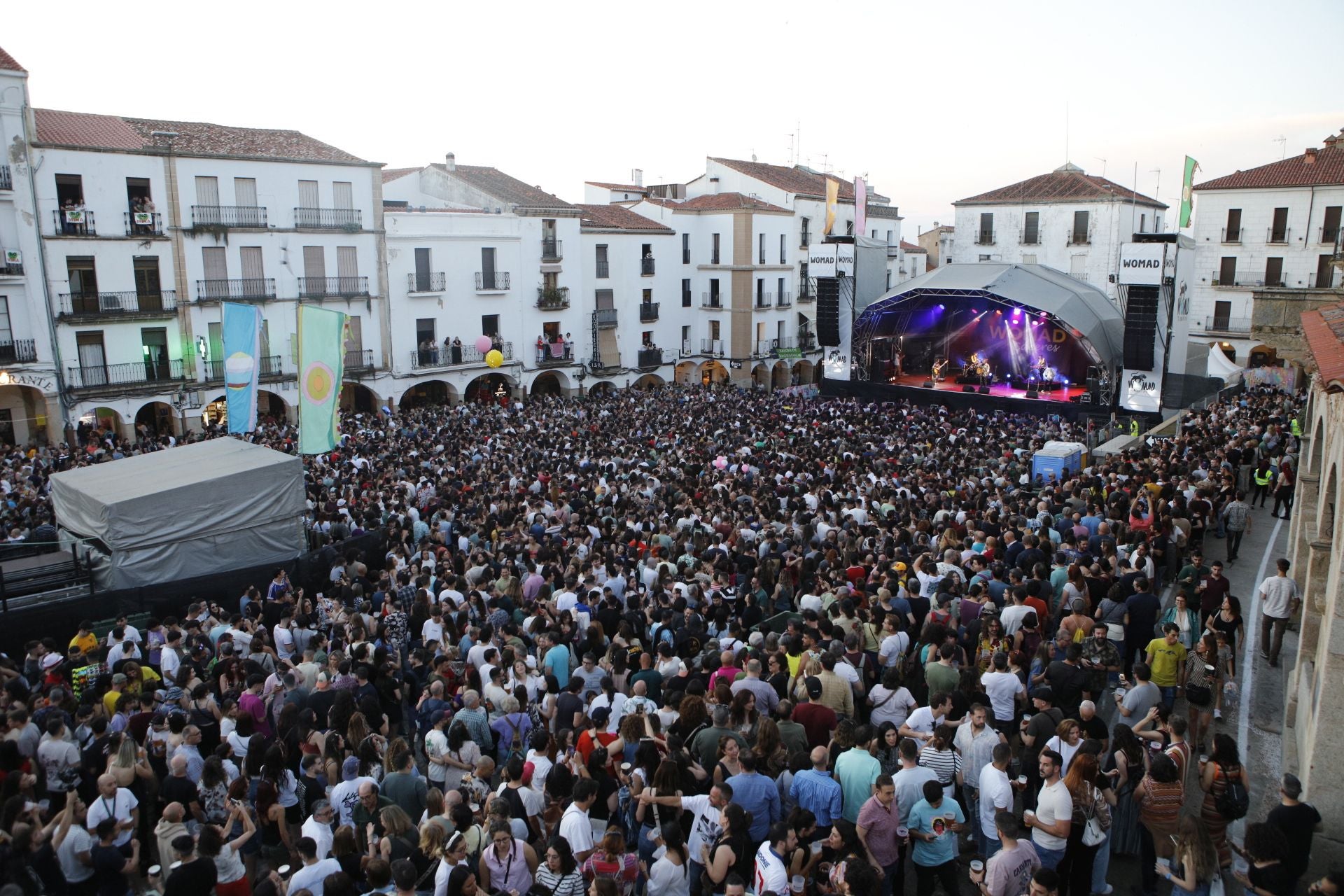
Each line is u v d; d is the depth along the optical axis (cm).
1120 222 5716
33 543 1680
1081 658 1020
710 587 1339
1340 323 1212
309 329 1866
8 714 954
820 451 2442
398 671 1225
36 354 3422
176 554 1717
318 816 800
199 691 1094
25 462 2798
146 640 1308
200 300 3784
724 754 826
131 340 3666
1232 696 1212
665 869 702
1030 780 916
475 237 4588
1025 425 3472
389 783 864
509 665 1069
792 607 1332
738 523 1628
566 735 910
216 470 1794
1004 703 992
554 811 807
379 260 4281
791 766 831
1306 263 5084
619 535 1680
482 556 1520
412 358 4431
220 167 3800
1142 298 3725
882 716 965
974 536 1445
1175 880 739
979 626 1134
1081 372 4806
